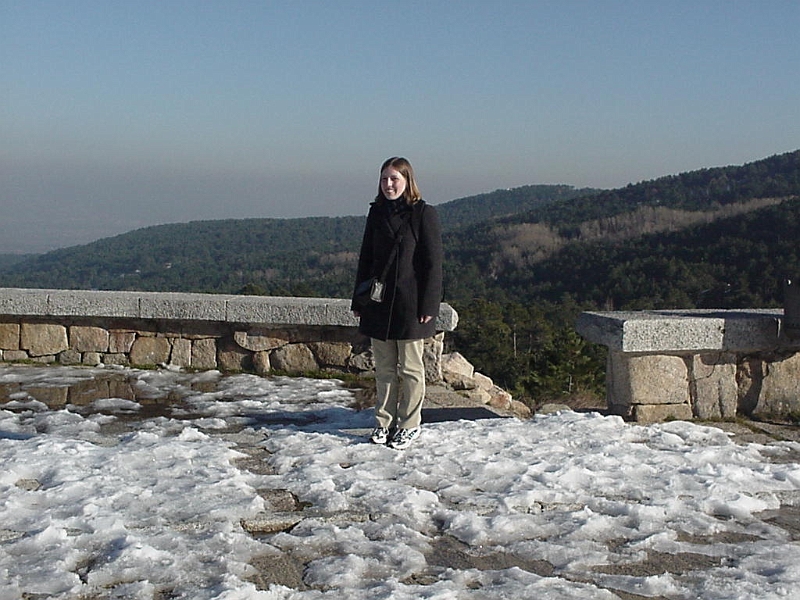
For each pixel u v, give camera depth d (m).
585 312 6.19
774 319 5.71
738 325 5.68
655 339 5.61
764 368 5.90
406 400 4.98
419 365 4.96
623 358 5.78
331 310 7.46
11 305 7.81
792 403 5.92
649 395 5.76
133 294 8.02
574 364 22.19
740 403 5.93
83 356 7.98
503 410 7.27
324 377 7.62
